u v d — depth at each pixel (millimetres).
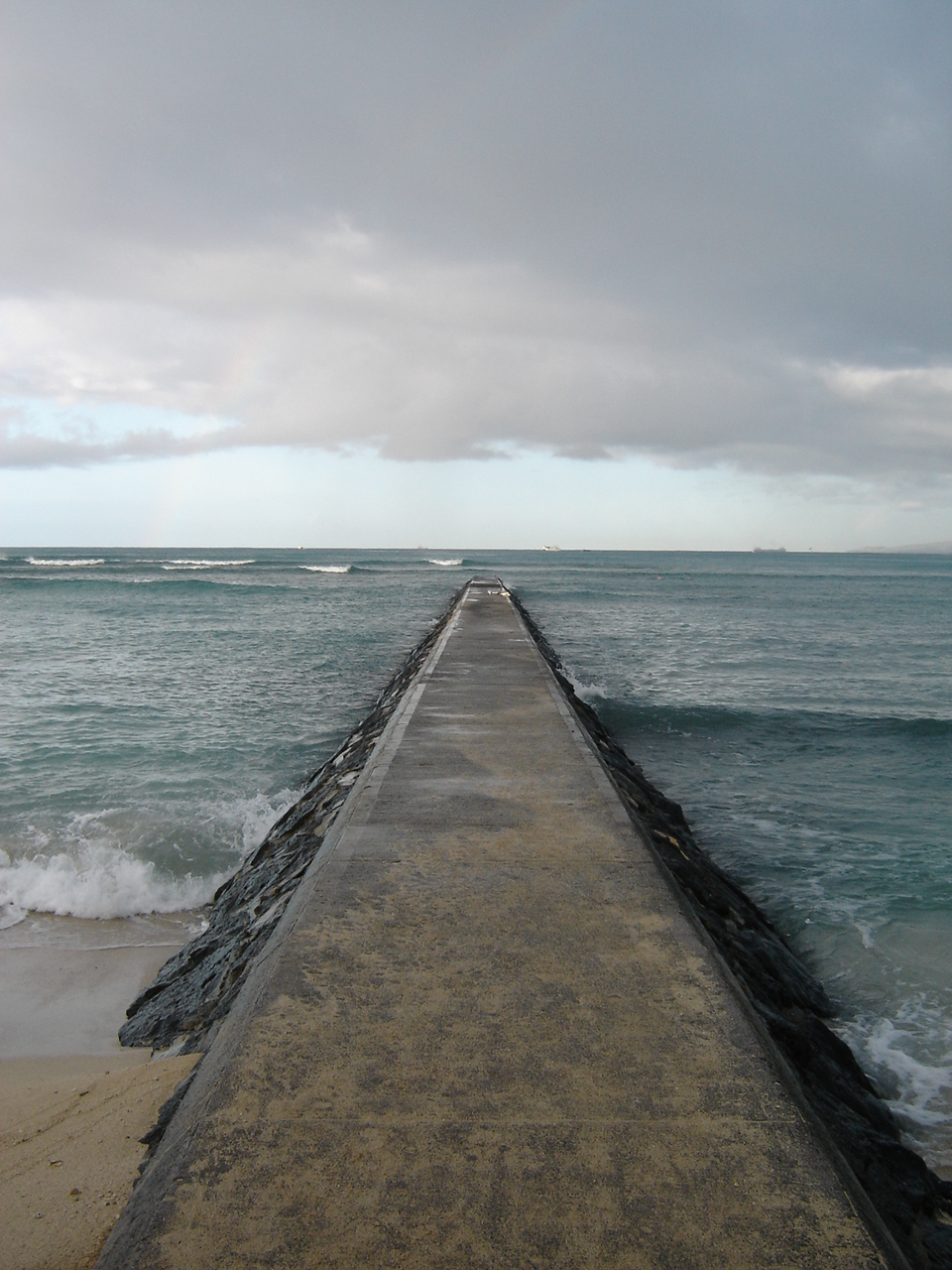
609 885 3641
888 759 11477
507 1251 1684
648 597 48562
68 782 9508
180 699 14945
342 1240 1713
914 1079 4262
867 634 29188
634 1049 2398
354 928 3195
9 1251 2344
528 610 35969
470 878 3709
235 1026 2553
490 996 2689
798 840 8133
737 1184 1879
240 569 81625
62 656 20266
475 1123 2068
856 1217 1791
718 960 2977
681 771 10859
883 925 6223
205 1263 1658
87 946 6023
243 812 8656
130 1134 3027
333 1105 2135
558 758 5965
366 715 14000
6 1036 4691
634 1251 1686
